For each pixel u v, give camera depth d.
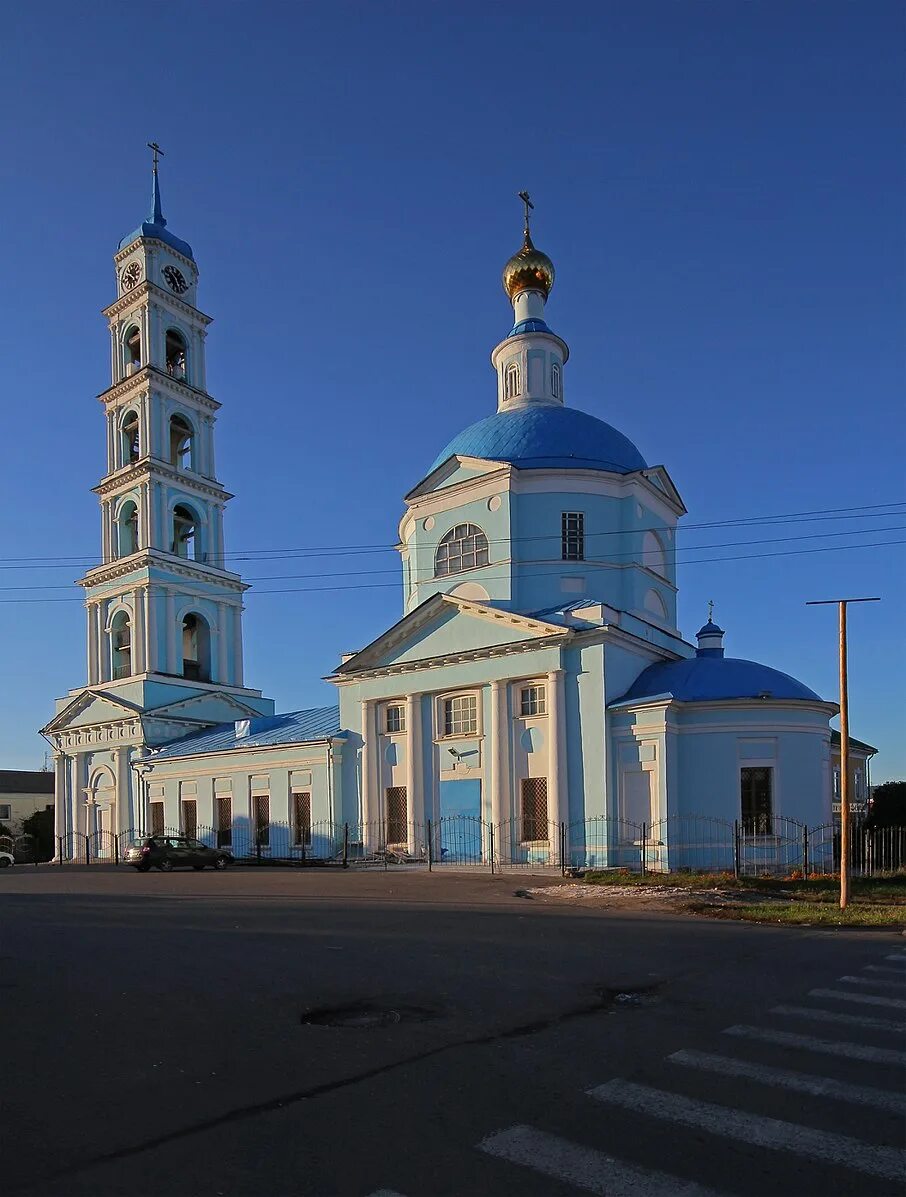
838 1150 5.54
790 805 28.48
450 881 25.59
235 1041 8.02
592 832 29.69
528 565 34.91
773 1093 6.54
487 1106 6.29
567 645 31.27
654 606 37.03
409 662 34.81
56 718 54.03
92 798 52.91
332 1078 6.94
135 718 49.50
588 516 35.31
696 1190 5.02
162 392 52.91
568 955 12.36
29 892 23.42
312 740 39.16
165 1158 5.46
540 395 40.47
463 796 33.16
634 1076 6.95
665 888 21.50
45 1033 8.32
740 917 16.94
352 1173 5.22
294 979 10.68
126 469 52.00
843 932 15.15
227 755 43.81
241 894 21.84
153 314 53.03
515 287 42.25
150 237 53.62
